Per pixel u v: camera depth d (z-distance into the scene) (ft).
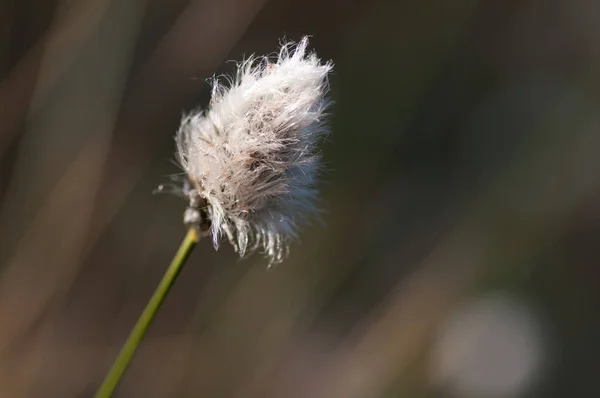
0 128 1.37
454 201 1.79
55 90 1.37
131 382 1.49
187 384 1.47
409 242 1.72
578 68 1.89
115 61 1.38
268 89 1.09
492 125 1.92
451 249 1.58
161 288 1.10
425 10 1.80
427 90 1.85
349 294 1.64
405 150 1.92
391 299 1.53
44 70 1.36
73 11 1.36
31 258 1.37
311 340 1.56
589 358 1.69
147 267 1.70
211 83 1.11
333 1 1.90
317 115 1.09
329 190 1.68
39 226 1.37
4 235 1.38
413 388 1.43
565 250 1.77
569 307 1.74
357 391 1.42
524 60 1.99
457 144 1.94
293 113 1.09
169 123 1.67
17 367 1.36
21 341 1.37
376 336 1.48
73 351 1.48
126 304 1.65
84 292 1.59
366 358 1.45
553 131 1.69
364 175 1.74
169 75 1.59
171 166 1.72
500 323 1.52
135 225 1.70
